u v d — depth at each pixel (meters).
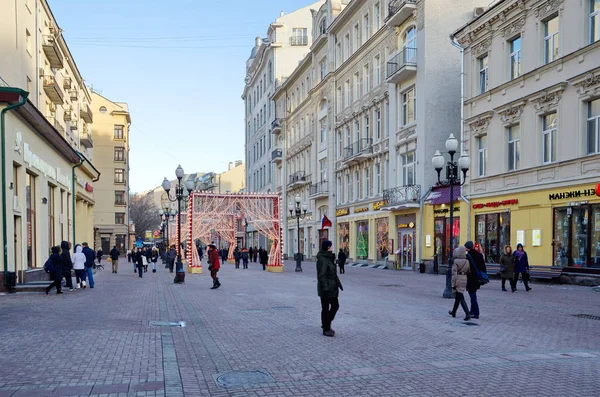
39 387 6.05
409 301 14.95
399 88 33.28
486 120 24.62
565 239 19.94
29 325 10.41
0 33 21.39
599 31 18.48
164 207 39.28
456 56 30.27
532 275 20.86
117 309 13.27
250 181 79.56
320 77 48.88
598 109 18.62
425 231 29.83
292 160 57.84
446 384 6.35
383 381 6.50
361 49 38.56
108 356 7.69
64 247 18.36
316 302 14.89
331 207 44.66
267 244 62.69
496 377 6.66
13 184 17.41
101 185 69.44
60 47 30.42
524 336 9.48
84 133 42.84
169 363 7.29
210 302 15.08
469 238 25.70
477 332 9.88
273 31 63.59
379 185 36.53
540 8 21.17
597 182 18.20
